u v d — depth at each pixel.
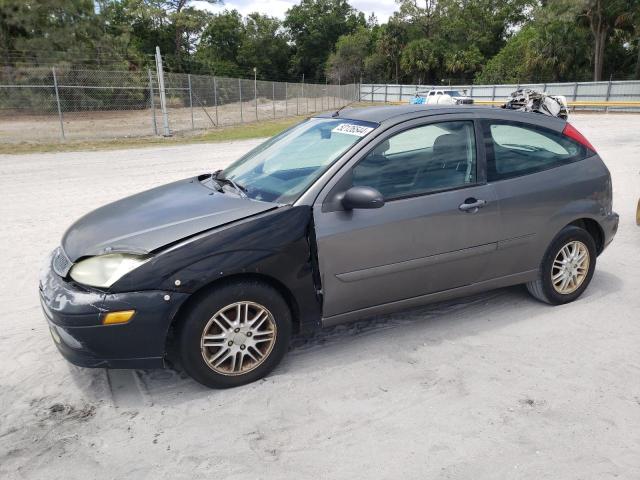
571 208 4.09
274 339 3.22
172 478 2.46
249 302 3.09
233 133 21.25
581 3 39.84
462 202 3.62
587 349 3.62
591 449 2.63
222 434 2.77
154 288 2.84
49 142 17.44
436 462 2.55
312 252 3.23
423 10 67.69
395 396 3.09
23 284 4.91
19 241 6.23
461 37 66.19
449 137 3.71
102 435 2.78
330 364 3.45
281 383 3.23
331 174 3.32
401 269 3.50
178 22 59.12
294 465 2.54
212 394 3.13
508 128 3.96
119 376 3.34
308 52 86.38
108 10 36.78
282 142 4.08
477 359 3.50
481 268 3.84
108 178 10.41
